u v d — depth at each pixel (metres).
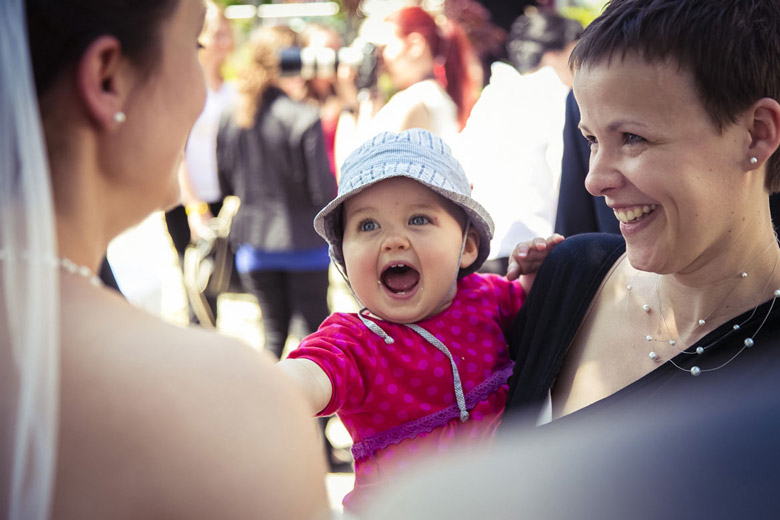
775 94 1.10
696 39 1.07
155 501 0.76
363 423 1.57
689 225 1.14
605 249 1.45
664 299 1.29
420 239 1.58
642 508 1.14
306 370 1.45
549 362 1.41
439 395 1.57
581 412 1.26
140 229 7.10
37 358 0.77
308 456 0.83
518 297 1.75
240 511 0.77
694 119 1.10
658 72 1.10
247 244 4.09
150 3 0.86
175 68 0.91
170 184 0.95
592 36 1.16
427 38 3.55
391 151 1.63
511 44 3.70
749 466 1.08
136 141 0.89
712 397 1.15
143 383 0.78
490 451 1.37
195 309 4.68
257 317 5.85
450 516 1.30
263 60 3.91
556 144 3.03
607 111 1.14
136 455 0.77
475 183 3.05
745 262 1.19
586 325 1.41
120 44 0.85
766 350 1.14
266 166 3.94
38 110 0.84
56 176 0.85
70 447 0.77
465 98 3.70
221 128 4.08
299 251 4.01
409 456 1.53
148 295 3.82
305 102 3.95
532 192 3.02
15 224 0.79
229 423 0.79
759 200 1.18
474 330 1.64
